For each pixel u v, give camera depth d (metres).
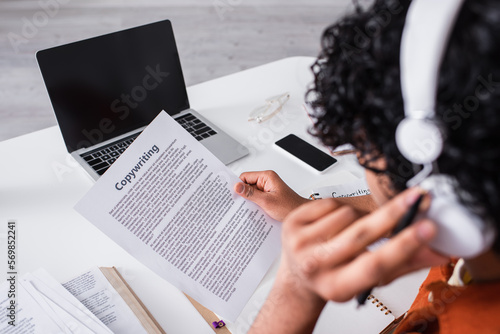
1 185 0.95
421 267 0.42
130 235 0.71
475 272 0.44
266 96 1.23
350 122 0.40
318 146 1.04
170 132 0.79
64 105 0.99
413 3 0.33
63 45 0.96
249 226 0.78
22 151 1.04
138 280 0.77
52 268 0.79
